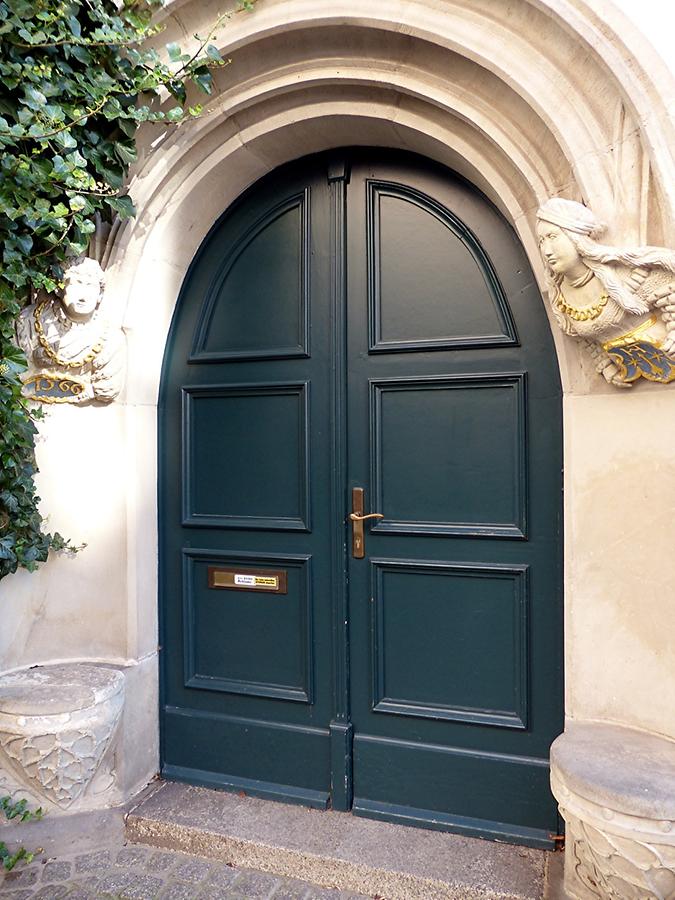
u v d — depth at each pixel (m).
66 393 2.75
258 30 2.41
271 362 2.88
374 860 2.41
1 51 2.29
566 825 2.12
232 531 2.95
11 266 2.43
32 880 2.43
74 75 2.39
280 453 2.88
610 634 2.25
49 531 2.78
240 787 2.87
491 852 2.46
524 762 2.54
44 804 2.62
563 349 2.30
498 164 2.39
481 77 2.30
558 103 2.13
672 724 2.14
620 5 1.99
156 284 2.88
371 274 2.73
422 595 2.69
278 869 2.48
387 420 2.72
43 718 2.48
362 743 2.74
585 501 2.29
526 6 2.14
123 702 2.72
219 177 2.80
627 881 1.95
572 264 2.06
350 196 2.77
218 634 2.98
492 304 2.59
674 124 1.96
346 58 2.46
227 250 2.96
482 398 2.60
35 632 2.82
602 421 2.25
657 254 1.93
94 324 2.69
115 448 2.86
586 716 2.30
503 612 2.59
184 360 3.01
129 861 2.54
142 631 2.90
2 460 2.51
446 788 2.64
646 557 2.18
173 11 2.47
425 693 2.69
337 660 2.77
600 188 2.08
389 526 2.71
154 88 2.47
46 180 2.40
